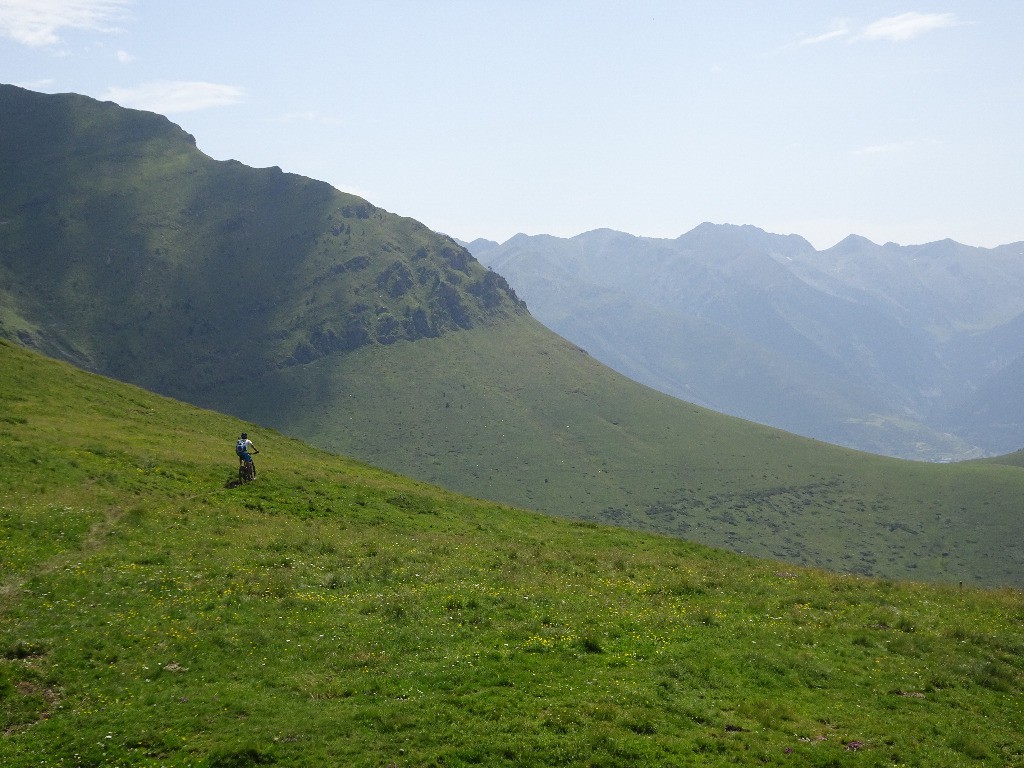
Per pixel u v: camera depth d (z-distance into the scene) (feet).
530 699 70.33
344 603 95.96
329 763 59.93
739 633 90.53
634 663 79.77
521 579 110.52
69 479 134.51
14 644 76.43
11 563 97.14
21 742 62.85
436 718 66.80
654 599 104.12
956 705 75.31
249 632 84.64
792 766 61.00
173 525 123.24
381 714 67.10
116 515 123.44
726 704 71.51
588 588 108.47
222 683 73.61
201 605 91.25
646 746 62.64
